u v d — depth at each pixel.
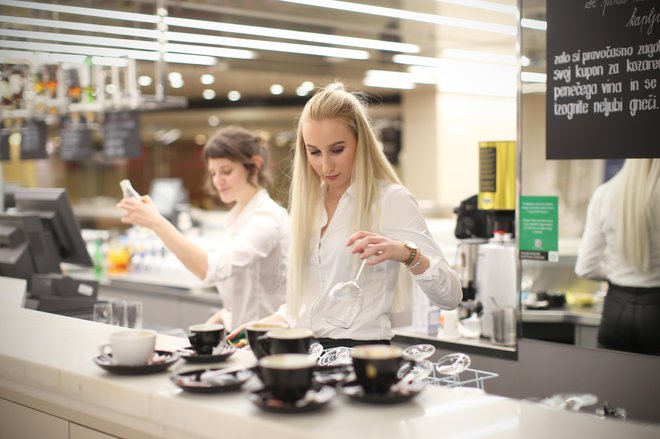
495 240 3.44
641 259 2.92
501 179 3.38
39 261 3.72
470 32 5.08
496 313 3.24
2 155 6.14
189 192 15.68
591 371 3.00
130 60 4.78
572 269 3.07
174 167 15.76
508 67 6.42
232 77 9.28
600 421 1.45
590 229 3.02
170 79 8.03
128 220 2.85
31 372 1.98
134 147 6.27
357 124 2.27
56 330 2.39
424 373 1.77
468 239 3.54
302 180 2.36
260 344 1.78
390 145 12.44
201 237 6.97
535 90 3.04
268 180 3.55
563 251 3.08
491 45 5.56
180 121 14.17
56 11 3.69
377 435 1.36
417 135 10.88
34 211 3.82
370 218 2.28
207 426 1.54
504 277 3.31
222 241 6.20
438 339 3.40
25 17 3.76
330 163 2.25
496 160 3.37
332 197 2.38
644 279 2.93
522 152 3.13
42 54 4.32
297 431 1.38
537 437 1.35
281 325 1.90
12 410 2.28
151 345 1.84
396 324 4.37
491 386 3.24
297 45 5.20
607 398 2.96
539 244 3.13
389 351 1.57
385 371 1.53
